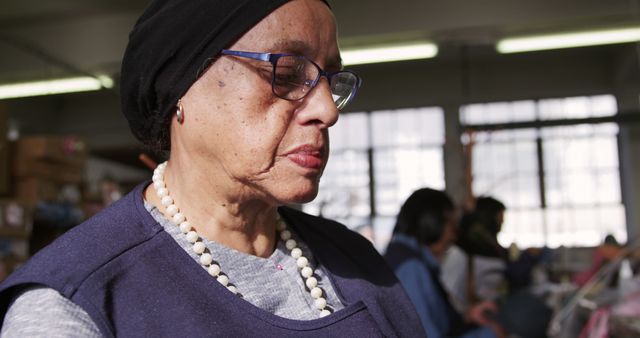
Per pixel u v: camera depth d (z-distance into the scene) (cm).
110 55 704
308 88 75
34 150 408
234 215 79
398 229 272
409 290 248
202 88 76
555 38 645
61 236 72
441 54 1171
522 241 1224
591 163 1221
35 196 404
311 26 76
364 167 1299
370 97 1260
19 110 1219
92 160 1218
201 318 69
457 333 249
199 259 76
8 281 66
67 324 64
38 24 724
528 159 1239
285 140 75
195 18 74
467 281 338
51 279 66
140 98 80
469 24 629
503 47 662
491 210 353
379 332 81
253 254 83
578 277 388
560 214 1223
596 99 1228
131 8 709
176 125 80
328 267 89
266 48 74
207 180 78
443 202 271
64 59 708
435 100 1238
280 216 89
